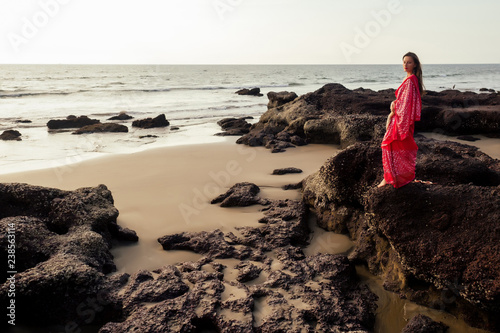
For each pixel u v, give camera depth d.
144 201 8.85
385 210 5.59
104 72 112.56
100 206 7.05
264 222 7.64
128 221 7.71
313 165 12.32
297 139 16.30
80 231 6.18
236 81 73.81
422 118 18.14
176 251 6.57
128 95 41.47
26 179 10.71
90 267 5.16
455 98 21.22
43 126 21.64
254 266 5.76
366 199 6.06
